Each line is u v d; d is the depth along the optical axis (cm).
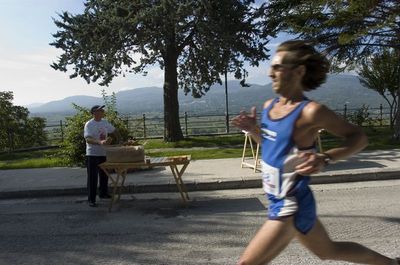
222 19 1866
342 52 1786
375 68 2375
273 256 303
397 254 520
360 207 756
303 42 312
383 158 1227
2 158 1831
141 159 831
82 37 1941
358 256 337
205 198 902
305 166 279
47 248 613
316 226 313
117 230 691
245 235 631
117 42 1931
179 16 1764
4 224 761
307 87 313
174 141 2136
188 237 634
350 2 1508
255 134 329
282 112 304
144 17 1795
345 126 286
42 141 2936
